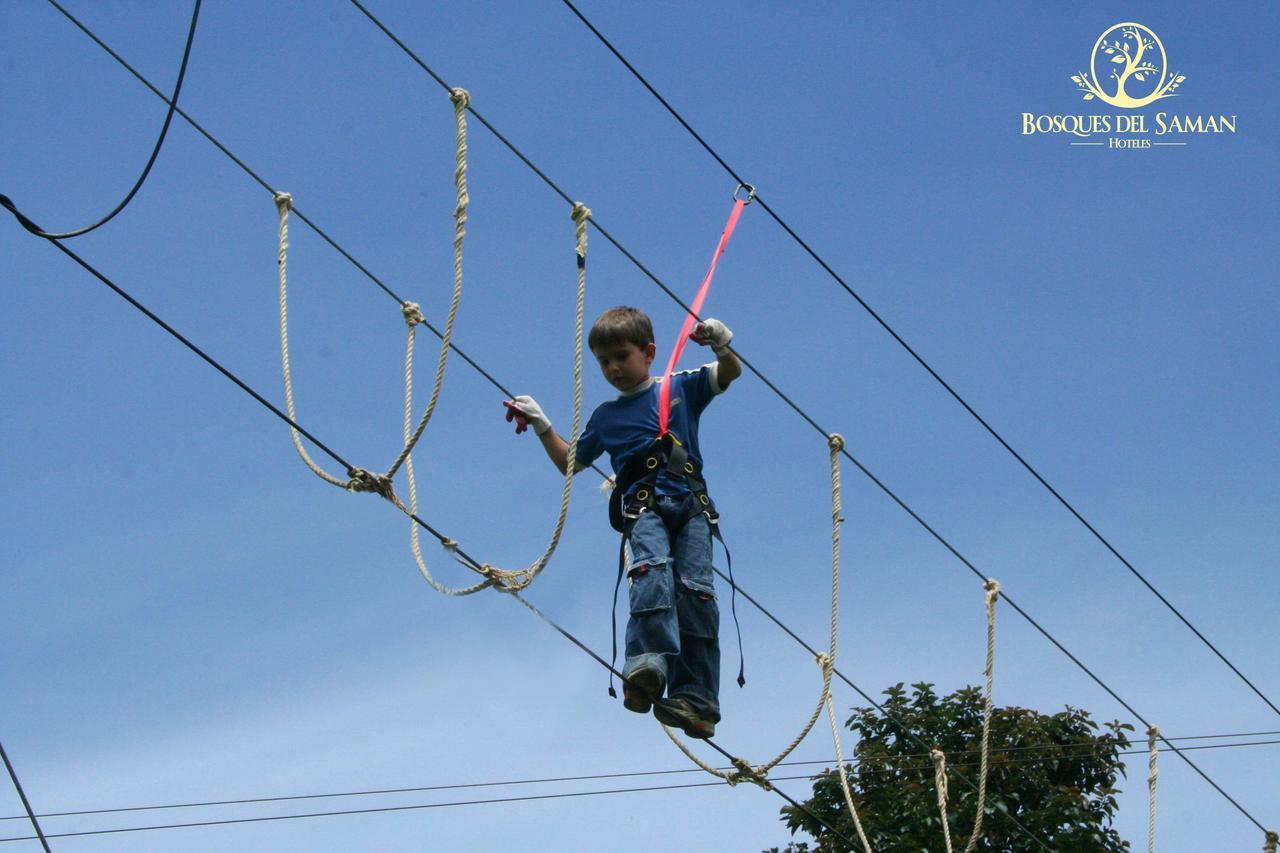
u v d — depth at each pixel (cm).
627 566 736
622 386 764
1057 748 1483
